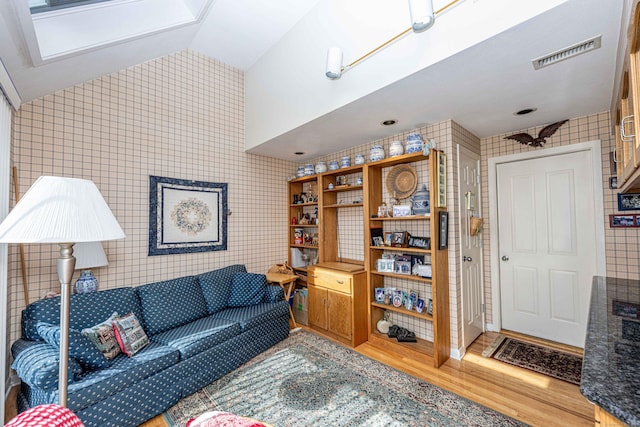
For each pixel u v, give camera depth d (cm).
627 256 235
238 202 360
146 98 284
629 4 114
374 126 282
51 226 112
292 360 259
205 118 331
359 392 208
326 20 246
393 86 200
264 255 387
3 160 172
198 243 318
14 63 171
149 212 282
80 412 155
